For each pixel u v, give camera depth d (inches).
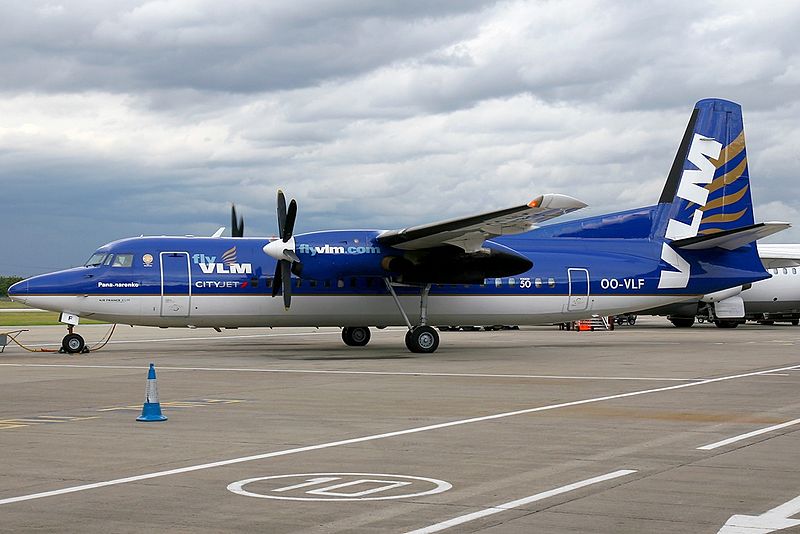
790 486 436.8
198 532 356.5
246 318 1408.7
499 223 1256.2
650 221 1578.5
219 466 490.3
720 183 1610.5
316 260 1344.7
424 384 932.6
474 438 584.1
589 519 373.7
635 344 1665.8
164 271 1380.4
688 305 2415.1
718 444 559.8
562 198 1147.9
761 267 1600.6
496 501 406.9
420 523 368.2
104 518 377.4
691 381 962.7
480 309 1476.4
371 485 441.1
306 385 922.7
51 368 1135.0
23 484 444.1
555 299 1498.5
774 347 1572.3
